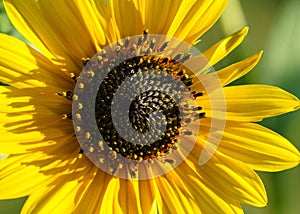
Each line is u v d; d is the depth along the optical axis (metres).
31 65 0.27
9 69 0.27
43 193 0.27
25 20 0.27
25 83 0.27
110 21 0.27
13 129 0.27
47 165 0.27
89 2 0.27
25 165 0.27
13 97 0.27
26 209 0.27
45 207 0.27
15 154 0.27
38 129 0.27
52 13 0.27
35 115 0.27
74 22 0.27
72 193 0.27
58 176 0.27
